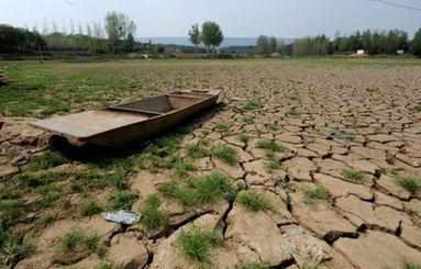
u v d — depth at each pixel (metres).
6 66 21.06
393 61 35.12
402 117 6.97
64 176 3.46
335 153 4.49
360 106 8.32
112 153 4.18
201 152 4.39
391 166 4.02
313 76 17.23
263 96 9.97
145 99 6.39
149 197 3.04
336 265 2.18
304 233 2.54
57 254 2.22
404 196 3.21
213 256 2.24
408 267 2.16
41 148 4.19
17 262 2.13
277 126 6.04
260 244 2.39
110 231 2.50
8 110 6.85
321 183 3.47
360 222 2.71
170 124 5.29
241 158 4.23
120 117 4.94
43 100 8.34
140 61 33.72
